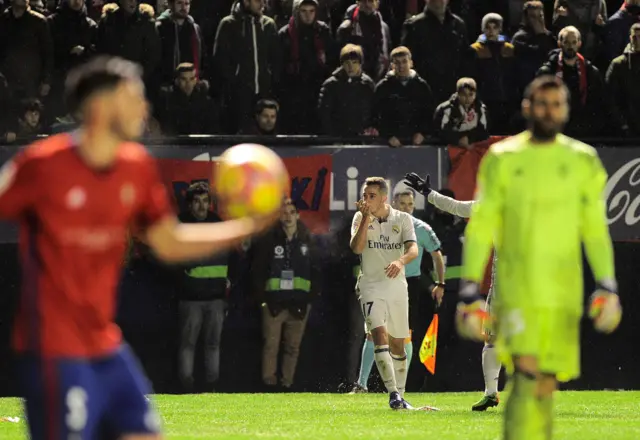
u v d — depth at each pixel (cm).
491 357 4131
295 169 5609
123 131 1578
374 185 4144
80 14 5819
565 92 2248
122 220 1616
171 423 3631
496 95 6097
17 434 3170
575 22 6312
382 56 6112
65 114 5800
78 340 1577
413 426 3450
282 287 5497
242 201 1659
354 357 5625
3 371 5425
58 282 1570
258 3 5853
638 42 5978
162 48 5866
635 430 3278
